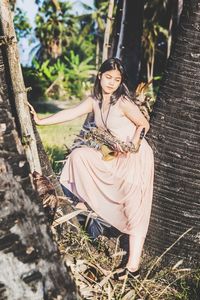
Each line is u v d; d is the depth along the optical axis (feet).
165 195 19.08
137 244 18.24
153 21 69.05
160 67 81.35
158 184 19.11
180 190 18.97
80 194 18.57
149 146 18.48
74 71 81.92
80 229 18.71
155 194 19.15
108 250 18.97
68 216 17.74
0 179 12.28
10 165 12.40
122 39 38.17
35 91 75.92
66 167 18.79
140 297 17.51
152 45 71.56
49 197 17.19
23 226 12.34
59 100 77.05
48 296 12.51
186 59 18.67
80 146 18.85
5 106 12.61
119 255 18.70
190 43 18.62
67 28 78.07
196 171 18.83
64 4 77.87
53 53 77.00
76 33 99.50
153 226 19.26
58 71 80.28
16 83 16.61
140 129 18.08
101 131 18.47
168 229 19.17
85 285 17.15
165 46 81.56
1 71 16.46
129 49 38.47
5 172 12.34
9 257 12.21
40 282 12.41
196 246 19.15
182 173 18.89
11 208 12.27
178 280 18.71
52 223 17.26
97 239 19.12
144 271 18.90
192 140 18.75
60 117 18.34
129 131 18.31
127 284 17.97
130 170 18.21
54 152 36.35
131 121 18.30
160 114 19.02
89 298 16.80
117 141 18.22
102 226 19.22
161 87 19.21
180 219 19.07
